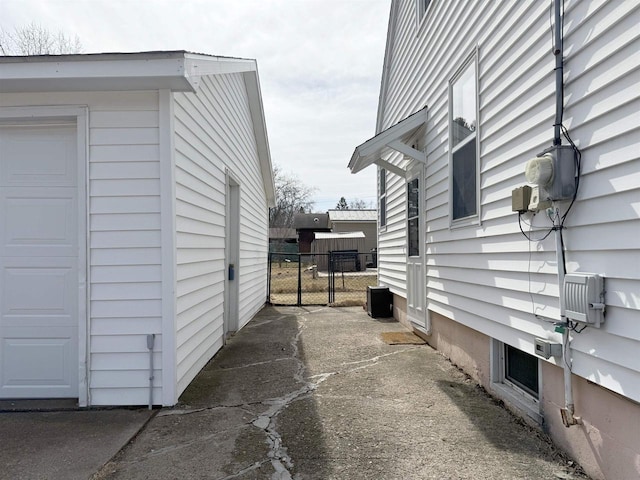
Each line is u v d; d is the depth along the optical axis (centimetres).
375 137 599
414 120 609
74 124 383
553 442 293
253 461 273
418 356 543
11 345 380
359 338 657
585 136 252
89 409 362
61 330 381
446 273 519
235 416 348
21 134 384
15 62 331
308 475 255
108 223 371
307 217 3300
